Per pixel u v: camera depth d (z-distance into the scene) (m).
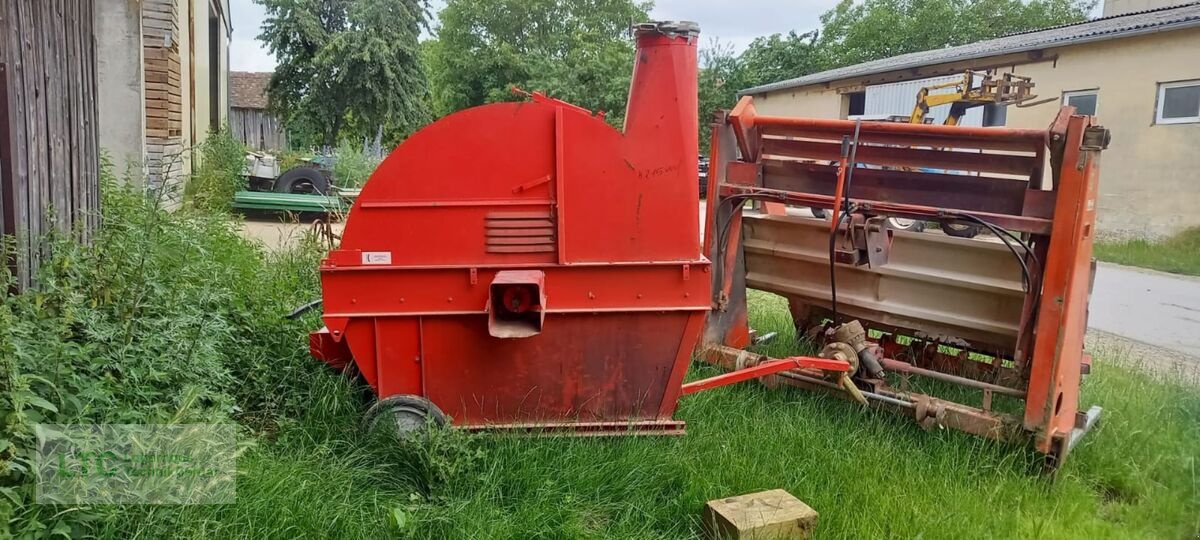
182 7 11.83
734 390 5.14
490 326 3.71
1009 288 4.72
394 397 3.93
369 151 21.42
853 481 3.93
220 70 21.39
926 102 17.36
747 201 5.65
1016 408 5.13
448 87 40.66
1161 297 10.95
